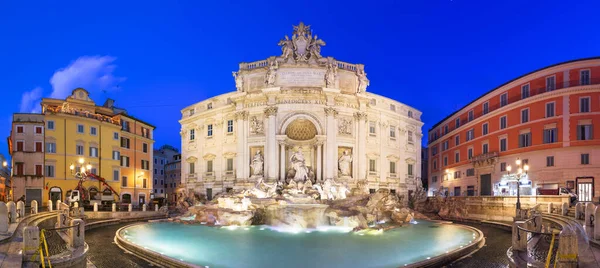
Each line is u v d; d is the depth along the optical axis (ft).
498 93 171.53
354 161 163.63
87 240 86.22
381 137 178.91
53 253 52.49
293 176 155.43
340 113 163.22
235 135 167.94
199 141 187.01
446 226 114.01
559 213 101.50
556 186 139.95
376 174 173.37
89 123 186.19
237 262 60.44
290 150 164.04
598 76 135.64
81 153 182.29
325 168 155.94
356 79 171.12
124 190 204.03
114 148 198.08
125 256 67.26
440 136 233.35
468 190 190.60
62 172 175.32
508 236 93.71
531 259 48.91
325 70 163.32
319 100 160.15
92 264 59.21
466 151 194.59
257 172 158.61
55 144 175.01
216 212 119.03
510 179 150.82
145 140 224.33
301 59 163.73
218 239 84.02
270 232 97.30
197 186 183.32
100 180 177.88
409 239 84.69
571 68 140.56
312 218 107.86
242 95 163.63
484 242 83.46
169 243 78.18
